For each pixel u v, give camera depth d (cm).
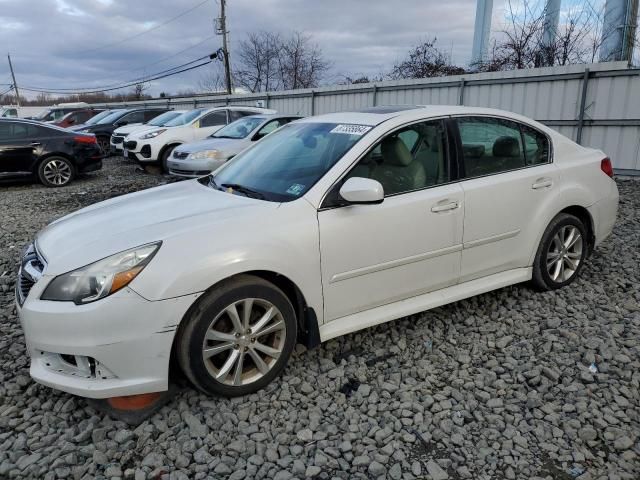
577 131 1057
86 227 311
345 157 326
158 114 1859
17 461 251
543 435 264
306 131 387
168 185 411
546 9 1489
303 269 299
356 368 326
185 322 271
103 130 1744
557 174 416
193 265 266
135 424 276
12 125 1084
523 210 394
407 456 252
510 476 237
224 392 287
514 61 1535
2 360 346
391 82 1414
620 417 276
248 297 285
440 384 310
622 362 328
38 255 299
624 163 1007
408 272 344
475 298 424
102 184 1143
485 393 298
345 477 238
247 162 394
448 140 365
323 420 279
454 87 1265
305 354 342
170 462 249
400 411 283
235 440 262
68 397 301
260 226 290
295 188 323
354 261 318
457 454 252
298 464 244
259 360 297
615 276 469
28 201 961
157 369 266
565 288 440
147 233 279
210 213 302
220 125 1317
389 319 342
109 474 240
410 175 346
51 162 1114
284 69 4153
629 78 972
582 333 367
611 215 464
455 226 357
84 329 256
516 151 401
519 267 408
